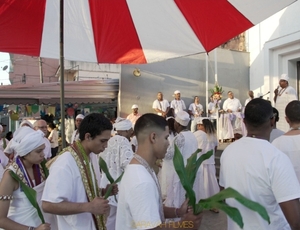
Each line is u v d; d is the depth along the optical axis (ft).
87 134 7.01
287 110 8.45
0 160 15.19
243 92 38.63
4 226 6.71
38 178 7.70
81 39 17.84
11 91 30.53
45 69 79.30
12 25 16.14
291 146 8.00
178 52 18.44
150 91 35.42
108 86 34.27
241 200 3.89
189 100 36.78
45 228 6.47
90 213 6.91
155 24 16.93
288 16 30.17
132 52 18.89
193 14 15.55
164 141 5.67
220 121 33.58
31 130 7.88
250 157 5.91
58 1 15.74
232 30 15.78
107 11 16.51
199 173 16.17
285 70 32.09
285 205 5.48
